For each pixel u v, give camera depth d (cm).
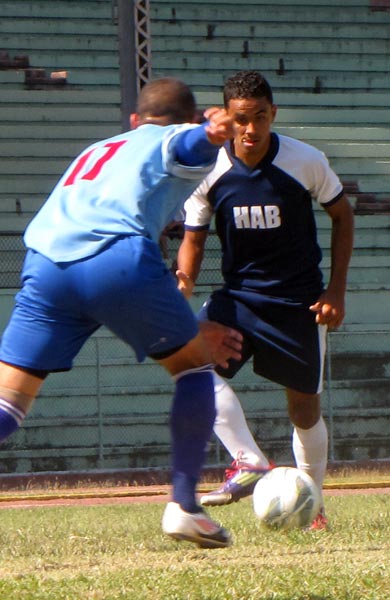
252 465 1952
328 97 8062
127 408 6119
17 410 1231
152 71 8138
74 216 1197
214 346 1614
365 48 8462
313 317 1969
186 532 1184
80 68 7981
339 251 1973
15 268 6619
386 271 6931
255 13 8394
